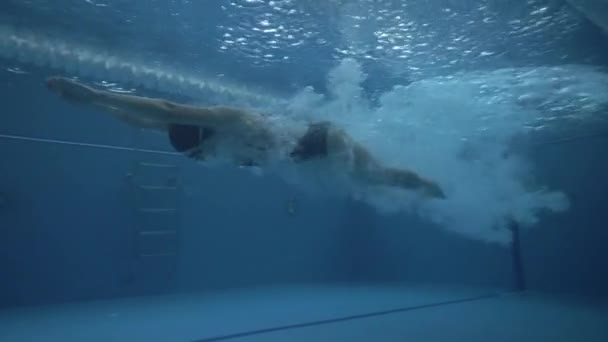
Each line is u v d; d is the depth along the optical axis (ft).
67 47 11.46
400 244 21.50
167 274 16.66
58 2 9.46
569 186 17.35
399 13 9.41
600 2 8.46
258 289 18.29
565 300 15.47
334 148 6.59
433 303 14.93
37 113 14.40
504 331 10.78
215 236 18.08
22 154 14.03
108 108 5.67
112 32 10.69
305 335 10.41
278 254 19.86
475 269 19.24
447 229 20.08
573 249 16.92
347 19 9.80
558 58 11.12
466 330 10.88
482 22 9.63
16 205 13.76
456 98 13.39
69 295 14.51
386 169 7.30
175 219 16.88
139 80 13.25
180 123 5.60
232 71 12.74
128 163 16.10
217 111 5.81
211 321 11.97
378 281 21.54
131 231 15.88
